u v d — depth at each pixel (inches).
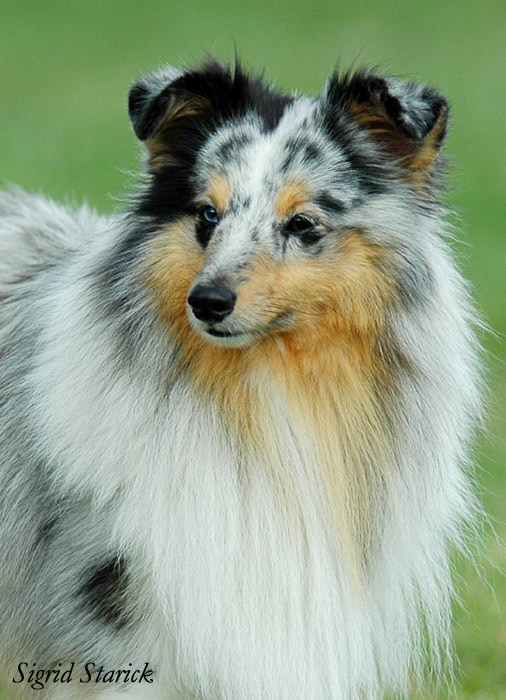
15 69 1593.3
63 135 1322.6
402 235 378.9
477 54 1631.4
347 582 380.2
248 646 372.2
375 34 1733.5
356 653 384.5
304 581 374.9
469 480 466.9
